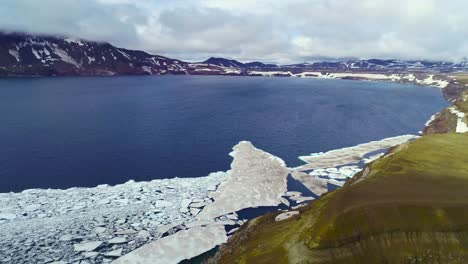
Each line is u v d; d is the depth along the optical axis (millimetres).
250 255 59812
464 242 49500
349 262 49844
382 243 50656
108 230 75812
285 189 101375
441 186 60812
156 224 79250
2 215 78938
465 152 79312
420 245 49812
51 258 65625
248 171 113000
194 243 72875
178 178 105812
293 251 54438
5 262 63875
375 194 58531
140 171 112375
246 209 88625
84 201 88125
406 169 70750
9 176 104188
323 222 55188
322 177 112062
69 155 125125
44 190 93812
